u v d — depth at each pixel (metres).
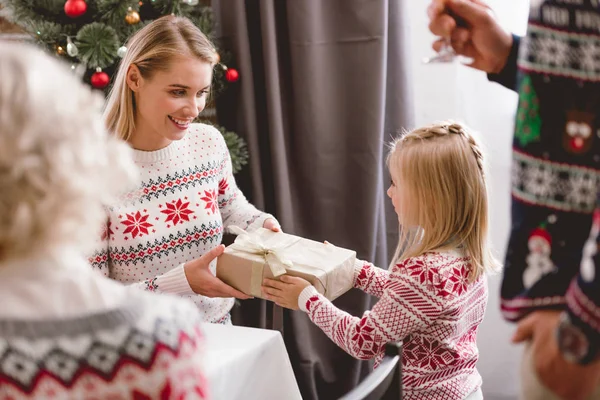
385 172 2.53
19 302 0.72
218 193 1.92
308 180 2.48
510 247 0.97
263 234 1.75
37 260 0.73
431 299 1.43
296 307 1.54
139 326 0.74
